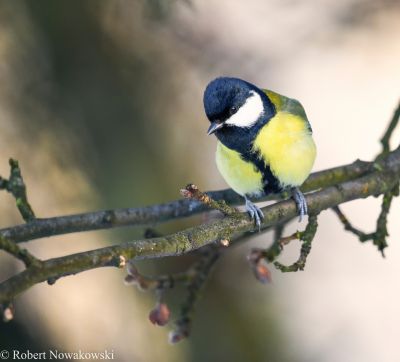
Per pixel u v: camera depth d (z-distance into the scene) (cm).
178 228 1212
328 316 1242
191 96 1198
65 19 1116
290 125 786
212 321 1180
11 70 1095
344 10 1273
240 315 1202
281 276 1267
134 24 1134
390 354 1209
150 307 1118
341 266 1292
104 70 1138
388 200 741
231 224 599
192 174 1224
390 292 1261
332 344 1217
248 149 783
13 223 1050
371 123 1410
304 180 806
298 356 1198
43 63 1112
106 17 1127
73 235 1093
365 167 812
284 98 823
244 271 1224
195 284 748
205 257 758
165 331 1114
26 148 1087
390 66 1374
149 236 766
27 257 444
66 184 1099
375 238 731
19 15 1107
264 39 1262
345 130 1416
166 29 1131
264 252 699
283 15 1280
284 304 1241
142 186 1148
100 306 1082
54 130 1104
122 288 1107
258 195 824
